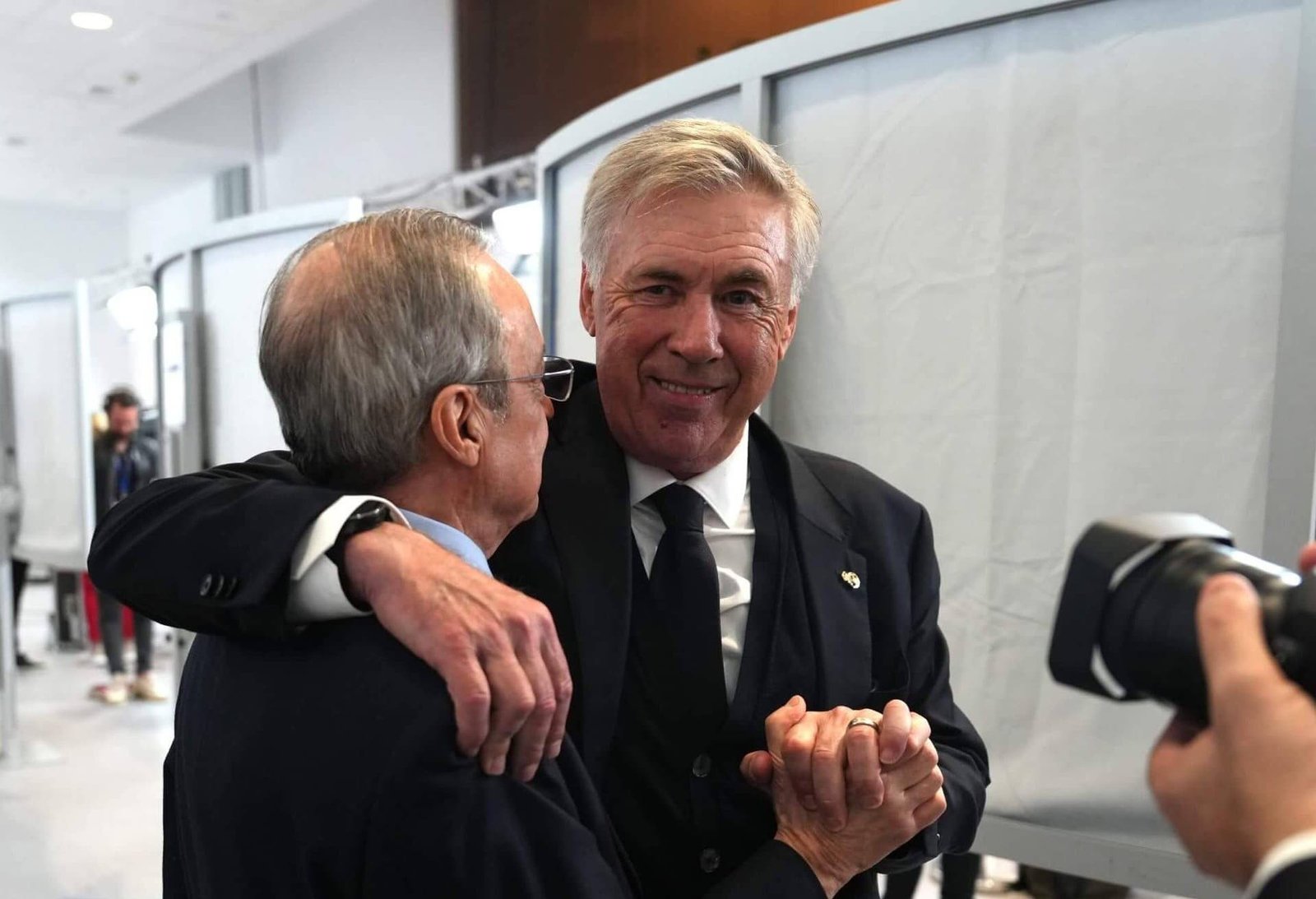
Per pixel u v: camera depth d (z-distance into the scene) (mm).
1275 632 457
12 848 3006
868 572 1017
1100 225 1295
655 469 979
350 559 682
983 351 1394
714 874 895
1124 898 2486
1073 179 1309
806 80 1522
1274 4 1164
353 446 732
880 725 833
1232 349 1215
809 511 1000
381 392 710
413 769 613
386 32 6164
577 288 1851
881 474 1497
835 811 819
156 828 3168
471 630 631
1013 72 1341
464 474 759
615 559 916
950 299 1418
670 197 907
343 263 727
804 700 937
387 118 6219
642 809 897
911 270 1449
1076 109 1300
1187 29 1221
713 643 915
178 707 834
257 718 686
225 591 708
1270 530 1162
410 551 673
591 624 891
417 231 748
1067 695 1366
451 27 5605
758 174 931
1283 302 1146
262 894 662
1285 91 1162
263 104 7547
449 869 613
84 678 5117
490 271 770
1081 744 1358
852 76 1479
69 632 5777
